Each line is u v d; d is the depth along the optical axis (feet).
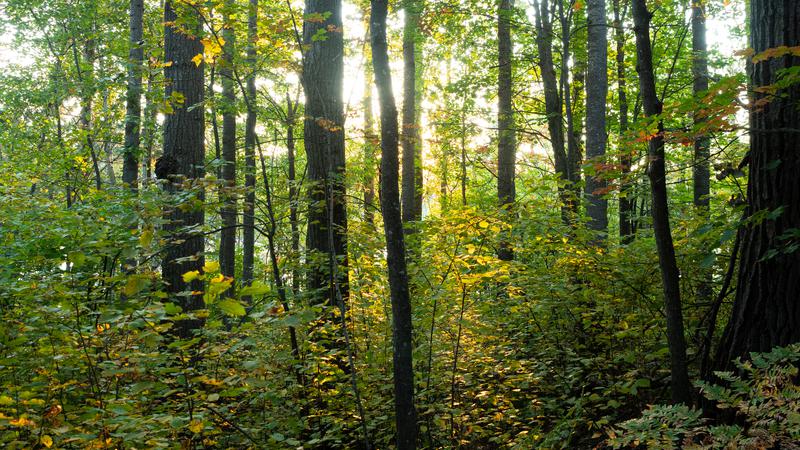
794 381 12.10
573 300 20.76
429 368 18.04
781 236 12.96
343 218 24.39
